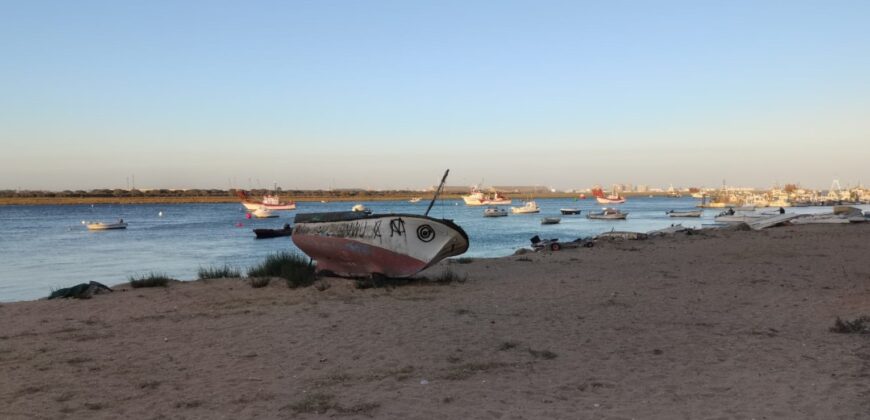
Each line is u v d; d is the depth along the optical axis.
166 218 93.25
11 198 186.75
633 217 81.56
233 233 57.09
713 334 8.88
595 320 9.97
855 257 19.34
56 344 8.70
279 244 43.41
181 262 31.30
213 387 6.57
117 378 6.95
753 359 7.44
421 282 14.45
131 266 29.64
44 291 21.55
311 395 6.22
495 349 8.14
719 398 5.95
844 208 44.03
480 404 5.88
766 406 5.66
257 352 8.11
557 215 91.25
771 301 11.52
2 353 8.19
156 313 11.11
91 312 11.30
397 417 5.52
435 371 7.12
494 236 46.12
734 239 27.61
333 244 14.49
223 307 11.55
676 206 140.00
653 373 6.93
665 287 13.47
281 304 11.72
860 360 7.21
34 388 6.55
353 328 9.47
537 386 6.47
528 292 12.94
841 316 9.88
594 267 17.69
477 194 136.62
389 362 7.55
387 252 13.95
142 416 5.62
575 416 5.47
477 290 13.29
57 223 78.88
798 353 7.66
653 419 5.35
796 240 26.25
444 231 13.84
